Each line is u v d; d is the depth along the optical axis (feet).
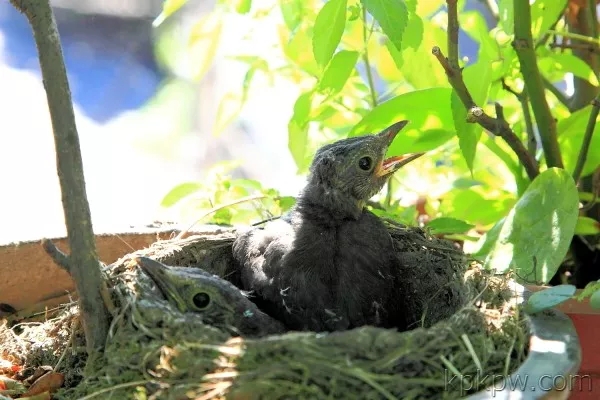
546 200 5.43
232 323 5.33
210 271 5.51
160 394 5.17
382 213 5.63
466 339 5.18
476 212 5.66
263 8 5.67
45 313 5.48
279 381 5.14
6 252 5.48
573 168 5.61
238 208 5.72
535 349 5.15
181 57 9.58
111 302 5.25
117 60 9.68
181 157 9.19
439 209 5.77
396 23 5.32
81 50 9.64
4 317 5.50
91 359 5.24
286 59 5.70
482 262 5.41
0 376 5.33
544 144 5.54
